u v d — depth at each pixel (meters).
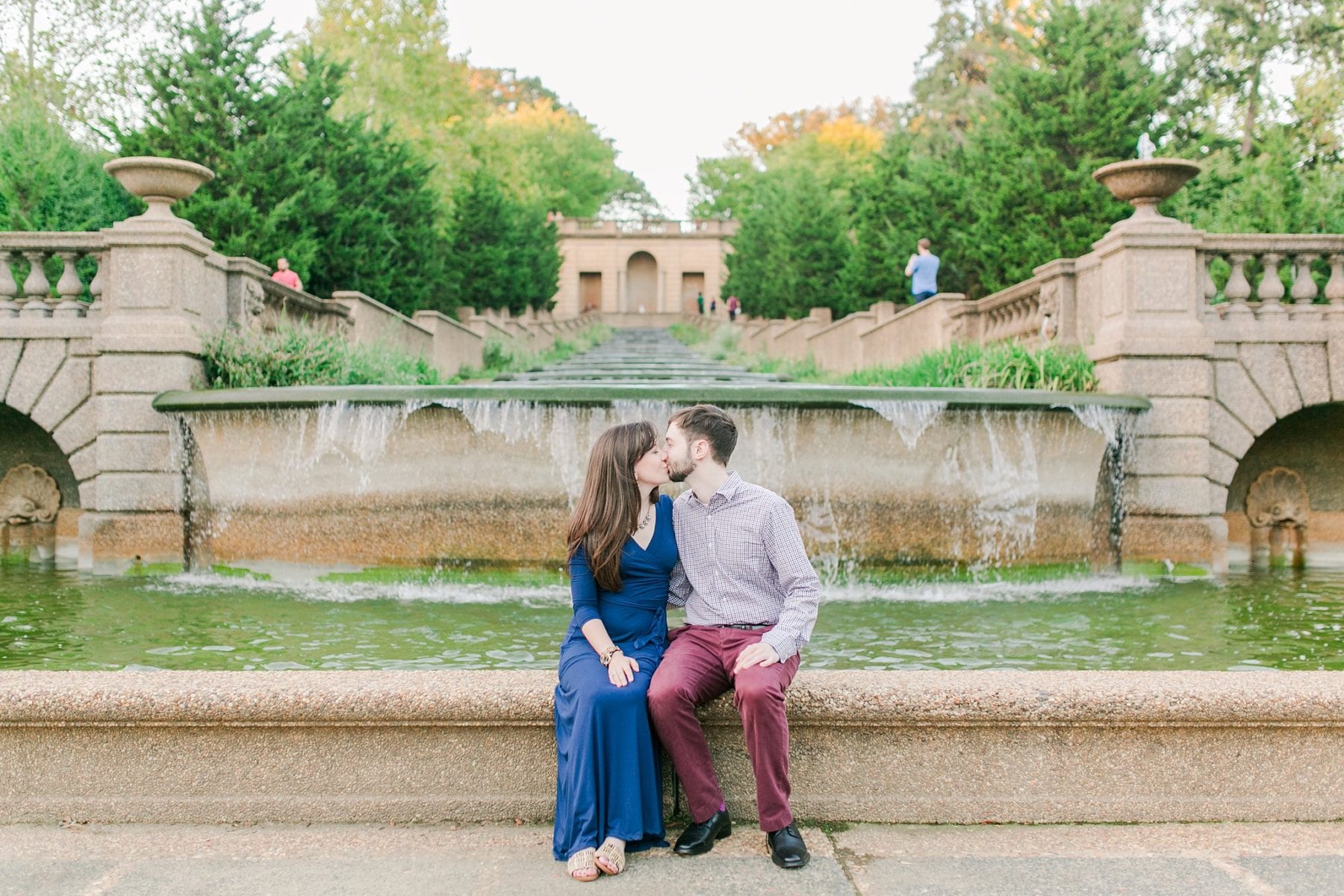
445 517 8.57
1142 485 9.33
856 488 8.57
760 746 3.04
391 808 3.32
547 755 3.31
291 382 10.35
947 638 6.38
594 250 65.75
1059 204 18.69
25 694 3.23
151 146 16.77
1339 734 3.29
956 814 3.32
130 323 9.43
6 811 3.31
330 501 8.70
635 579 3.38
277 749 3.31
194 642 6.17
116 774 3.32
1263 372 9.58
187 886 2.87
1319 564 10.47
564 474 8.41
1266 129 24.56
